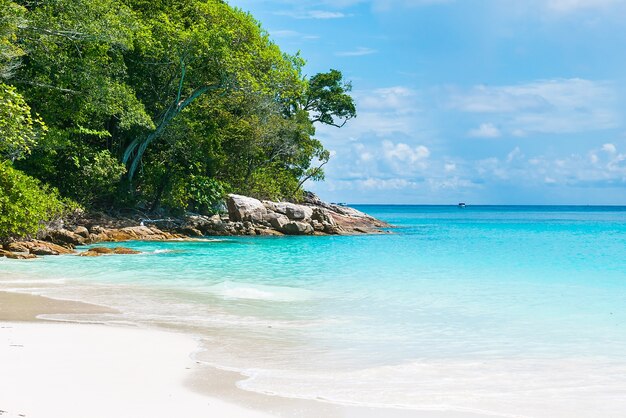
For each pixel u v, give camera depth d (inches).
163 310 510.3
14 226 1040.2
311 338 415.8
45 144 1374.3
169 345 367.6
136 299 566.6
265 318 489.4
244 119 2101.4
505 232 2322.8
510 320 505.7
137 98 1758.1
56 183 1561.3
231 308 531.5
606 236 2031.3
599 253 1277.1
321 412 249.0
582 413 261.1
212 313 502.9
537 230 2519.7
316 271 885.2
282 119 2325.3
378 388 291.6
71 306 512.7
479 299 625.0
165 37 1631.4
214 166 2026.3
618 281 794.2
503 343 413.7
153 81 1796.3
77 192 1562.5
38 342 358.6
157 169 1812.3
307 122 2659.9
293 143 2444.6
